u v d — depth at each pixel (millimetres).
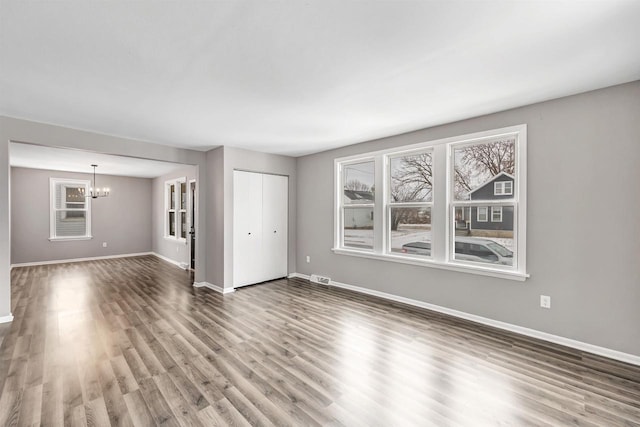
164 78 2418
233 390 2148
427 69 2287
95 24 1723
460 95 2783
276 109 3131
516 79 2459
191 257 6379
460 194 3645
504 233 3301
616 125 2576
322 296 4469
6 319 3396
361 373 2369
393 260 4211
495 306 3285
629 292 2535
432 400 2035
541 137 2955
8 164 3375
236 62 2176
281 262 5590
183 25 1742
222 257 4758
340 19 1693
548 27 1760
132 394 2096
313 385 2209
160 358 2604
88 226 7621
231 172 4848
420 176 4055
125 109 3113
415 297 4000
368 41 1915
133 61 2150
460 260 3646
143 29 1776
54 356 2625
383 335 3074
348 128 3836
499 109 3148
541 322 2980
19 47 1954
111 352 2707
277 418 1860
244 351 2738
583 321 2750
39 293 4605
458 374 2350
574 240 2789
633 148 2506
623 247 2561
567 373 2365
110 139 4129
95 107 3053
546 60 2154
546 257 2939
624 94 2539
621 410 1936
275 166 5430
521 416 1877
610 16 1652
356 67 2258
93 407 1957
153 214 8562
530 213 3029
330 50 2021
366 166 4676
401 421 1834
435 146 3764
